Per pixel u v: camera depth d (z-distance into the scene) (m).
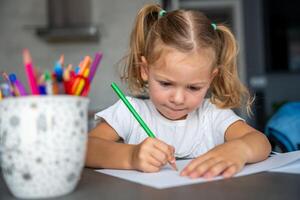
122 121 1.06
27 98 0.48
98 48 3.79
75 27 3.59
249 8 3.79
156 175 0.63
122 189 0.53
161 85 0.85
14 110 0.48
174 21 0.89
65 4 3.67
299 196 0.47
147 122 1.08
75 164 0.51
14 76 0.52
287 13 3.73
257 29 3.77
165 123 1.07
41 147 0.48
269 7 3.75
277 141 1.25
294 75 3.71
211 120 1.07
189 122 1.08
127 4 3.78
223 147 0.71
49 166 0.48
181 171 0.66
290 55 3.73
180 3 3.95
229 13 3.92
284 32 3.74
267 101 3.70
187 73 0.82
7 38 3.79
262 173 0.64
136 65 1.03
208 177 0.60
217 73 1.01
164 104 0.88
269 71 3.74
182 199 0.47
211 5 3.93
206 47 0.85
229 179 0.59
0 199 0.50
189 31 0.85
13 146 0.48
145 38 0.99
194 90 0.85
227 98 1.07
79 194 0.51
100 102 3.75
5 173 0.50
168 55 0.82
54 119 0.48
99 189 0.53
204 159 0.65
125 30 3.78
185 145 1.06
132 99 1.11
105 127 1.04
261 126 3.37
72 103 0.50
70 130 0.50
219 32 1.01
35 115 0.48
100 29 3.78
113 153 0.75
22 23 3.80
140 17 1.00
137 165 0.69
